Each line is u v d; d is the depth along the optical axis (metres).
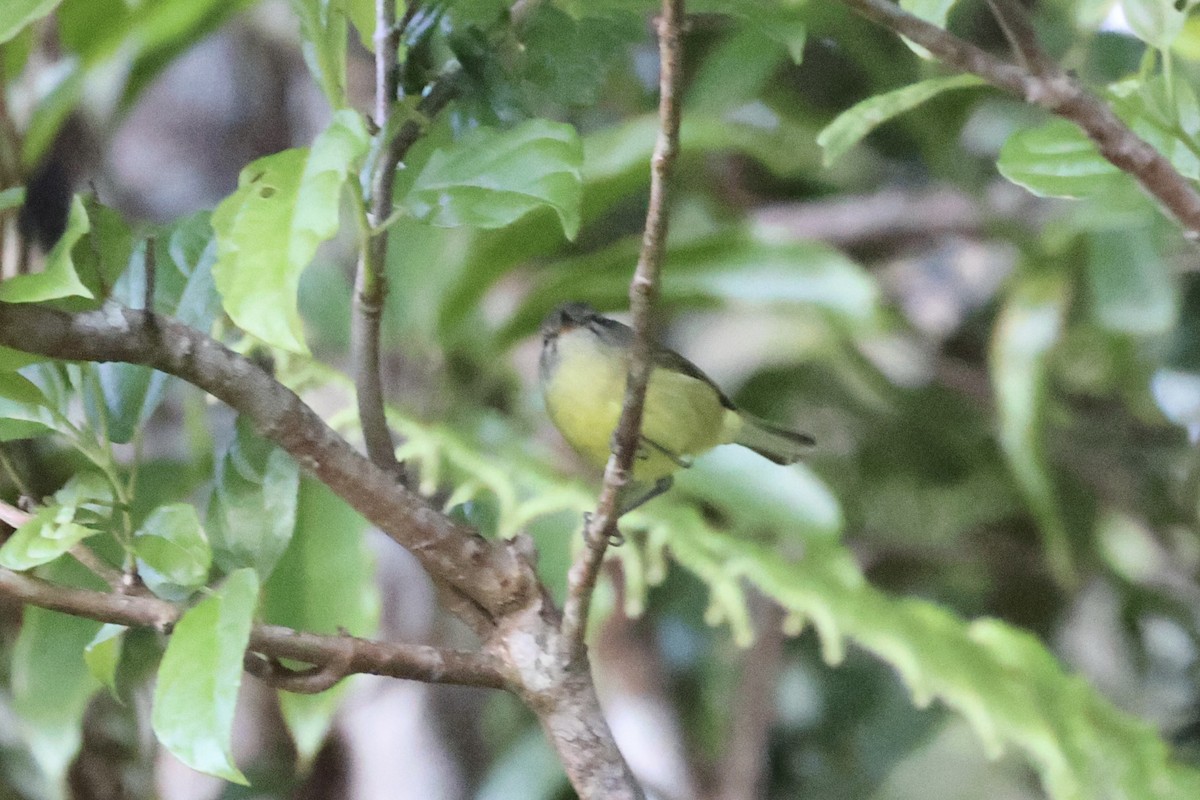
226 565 4.06
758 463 7.18
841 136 4.18
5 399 3.62
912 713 9.25
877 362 10.12
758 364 9.65
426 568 3.74
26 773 7.13
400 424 6.52
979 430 9.50
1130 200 6.79
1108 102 4.07
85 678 5.50
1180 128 3.86
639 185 7.25
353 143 2.92
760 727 7.96
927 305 10.38
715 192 9.87
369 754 8.00
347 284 7.34
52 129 5.88
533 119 3.42
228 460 4.12
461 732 8.25
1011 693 6.74
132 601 3.37
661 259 3.33
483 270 7.25
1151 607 9.23
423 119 3.40
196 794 8.27
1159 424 9.41
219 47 9.47
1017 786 9.36
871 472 9.49
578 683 3.77
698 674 8.87
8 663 6.91
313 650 3.50
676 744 8.10
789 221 9.81
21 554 3.24
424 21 3.84
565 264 8.03
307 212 2.86
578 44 4.25
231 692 2.87
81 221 3.14
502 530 6.26
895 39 8.61
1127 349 8.99
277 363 6.12
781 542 8.13
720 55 8.22
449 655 3.70
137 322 3.29
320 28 3.40
